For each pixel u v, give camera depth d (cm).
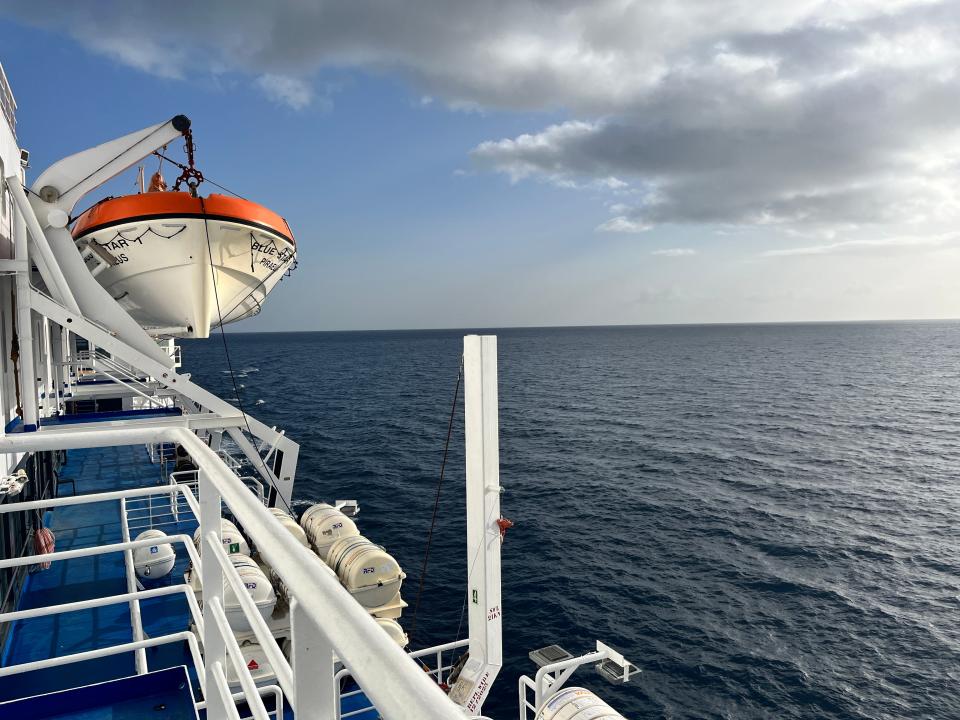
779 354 17288
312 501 3259
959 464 4303
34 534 909
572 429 5597
